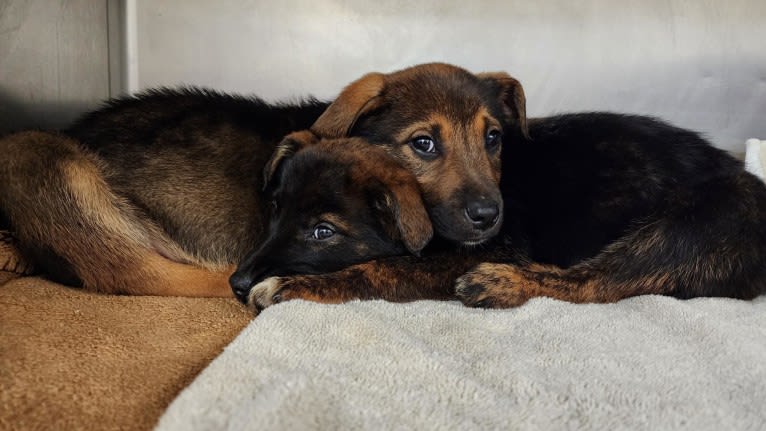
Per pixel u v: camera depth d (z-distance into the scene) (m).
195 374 0.30
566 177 0.46
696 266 0.41
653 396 0.26
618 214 0.44
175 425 0.23
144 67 0.63
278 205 0.43
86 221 0.42
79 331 0.33
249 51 0.64
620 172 0.45
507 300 0.41
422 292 0.42
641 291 0.42
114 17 0.62
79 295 0.40
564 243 0.45
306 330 0.31
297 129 0.49
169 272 0.43
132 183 0.44
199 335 0.35
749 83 0.65
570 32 0.65
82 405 0.26
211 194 0.45
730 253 0.41
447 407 0.25
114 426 0.25
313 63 0.64
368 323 0.32
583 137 0.47
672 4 0.64
